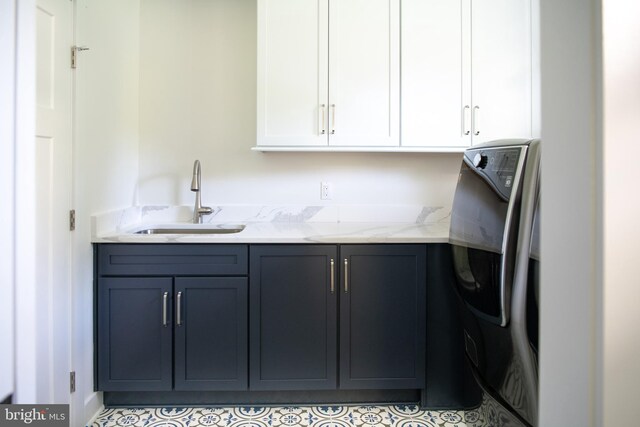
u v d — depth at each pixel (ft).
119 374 6.29
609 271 1.67
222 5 8.00
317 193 8.17
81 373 5.92
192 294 6.30
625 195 1.66
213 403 6.66
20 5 2.34
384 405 6.68
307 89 7.06
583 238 1.77
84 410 5.98
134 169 7.86
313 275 6.34
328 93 7.06
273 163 8.16
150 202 8.06
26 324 2.39
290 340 6.35
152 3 7.97
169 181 8.07
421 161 8.13
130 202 7.69
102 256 6.26
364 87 7.07
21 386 2.36
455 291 6.00
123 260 6.27
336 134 7.09
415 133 7.09
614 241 1.66
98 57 6.40
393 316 6.38
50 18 5.20
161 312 6.30
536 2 7.06
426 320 6.38
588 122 1.73
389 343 6.40
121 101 7.25
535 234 4.16
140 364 6.29
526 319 4.16
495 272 4.44
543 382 2.03
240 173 8.15
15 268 2.33
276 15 7.02
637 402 1.68
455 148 7.13
